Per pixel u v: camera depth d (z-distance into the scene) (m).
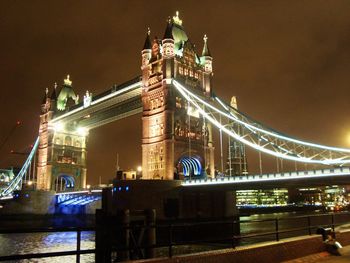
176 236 62.44
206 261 14.75
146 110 114.81
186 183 90.38
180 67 114.06
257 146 84.19
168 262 13.82
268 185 72.06
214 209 94.75
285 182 68.62
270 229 82.88
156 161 107.75
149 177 108.56
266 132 83.81
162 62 112.56
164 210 87.19
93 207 146.62
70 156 167.25
